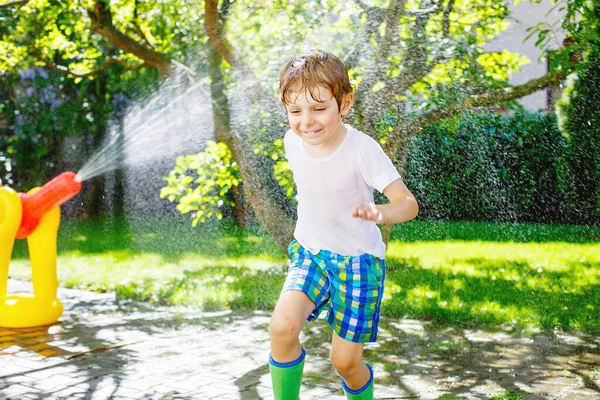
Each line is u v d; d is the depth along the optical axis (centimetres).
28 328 415
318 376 316
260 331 410
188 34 585
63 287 566
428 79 461
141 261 666
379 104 457
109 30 591
